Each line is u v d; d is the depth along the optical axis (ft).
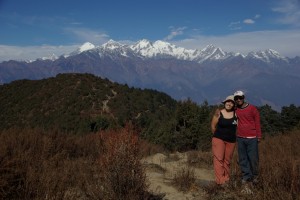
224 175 28.12
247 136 27.20
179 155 53.83
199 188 28.96
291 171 22.50
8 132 38.06
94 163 28.66
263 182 23.29
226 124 28.07
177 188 28.68
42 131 44.16
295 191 20.53
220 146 28.14
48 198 18.98
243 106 27.71
